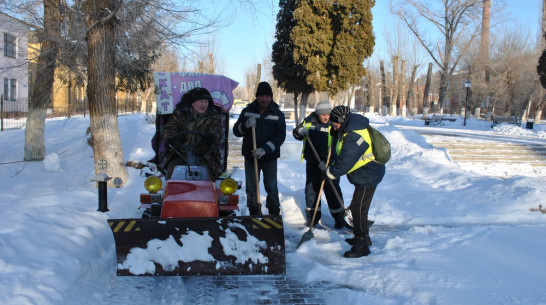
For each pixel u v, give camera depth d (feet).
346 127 16.12
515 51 114.83
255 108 19.35
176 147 16.22
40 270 12.25
